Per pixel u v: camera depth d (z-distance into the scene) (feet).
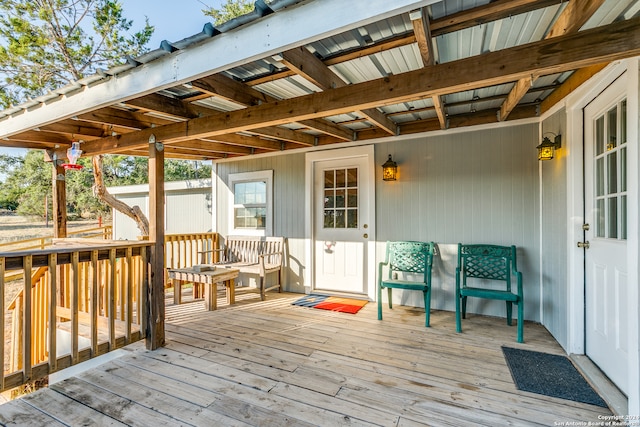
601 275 7.33
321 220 15.52
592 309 7.78
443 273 12.53
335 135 12.89
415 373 7.50
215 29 5.35
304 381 7.16
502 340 9.48
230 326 10.91
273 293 15.80
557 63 5.50
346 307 13.02
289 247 16.15
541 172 10.85
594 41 5.24
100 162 20.84
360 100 7.34
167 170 51.72
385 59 7.33
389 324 10.99
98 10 22.99
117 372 7.63
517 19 5.84
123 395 6.61
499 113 11.30
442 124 11.40
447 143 12.43
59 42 21.99
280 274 15.80
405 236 13.20
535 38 6.55
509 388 6.82
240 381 7.17
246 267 14.82
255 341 9.55
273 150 16.58
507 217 11.48
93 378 7.32
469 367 7.79
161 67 6.26
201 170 54.49
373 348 8.96
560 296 9.10
